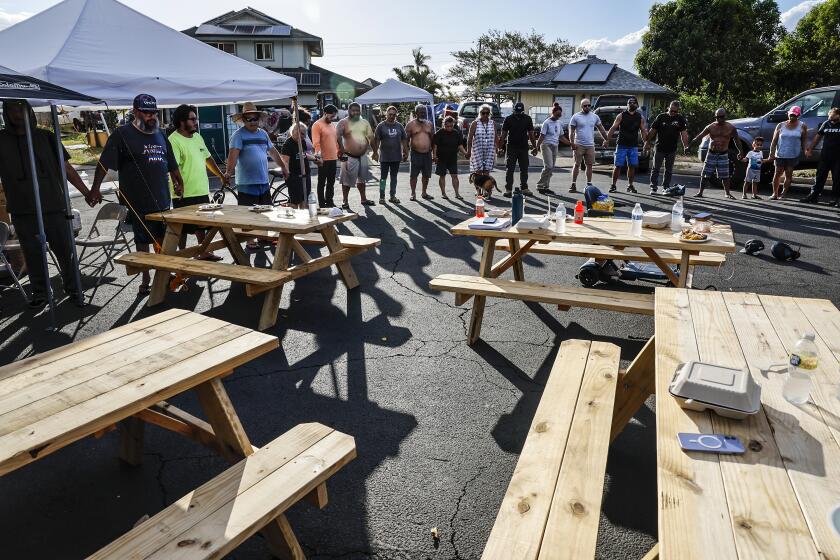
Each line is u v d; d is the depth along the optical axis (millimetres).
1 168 4922
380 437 3145
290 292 5660
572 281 5895
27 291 5781
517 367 3984
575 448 2176
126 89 5406
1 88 3930
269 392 3666
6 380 2189
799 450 1637
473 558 2297
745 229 8109
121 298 5551
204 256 6504
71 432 1824
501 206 10109
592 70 28438
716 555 1253
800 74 35250
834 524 1323
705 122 25438
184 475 2857
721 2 33688
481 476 2799
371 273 6262
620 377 2895
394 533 2432
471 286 4246
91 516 2574
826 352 2297
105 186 12367
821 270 6176
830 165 10094
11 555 2344
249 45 38094
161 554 1687
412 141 10625
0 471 1659
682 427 1763
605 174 15227
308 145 9344
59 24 5551
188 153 6352
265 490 1983
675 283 4465
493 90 28781
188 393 3707
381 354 4207
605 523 2471
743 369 1971
